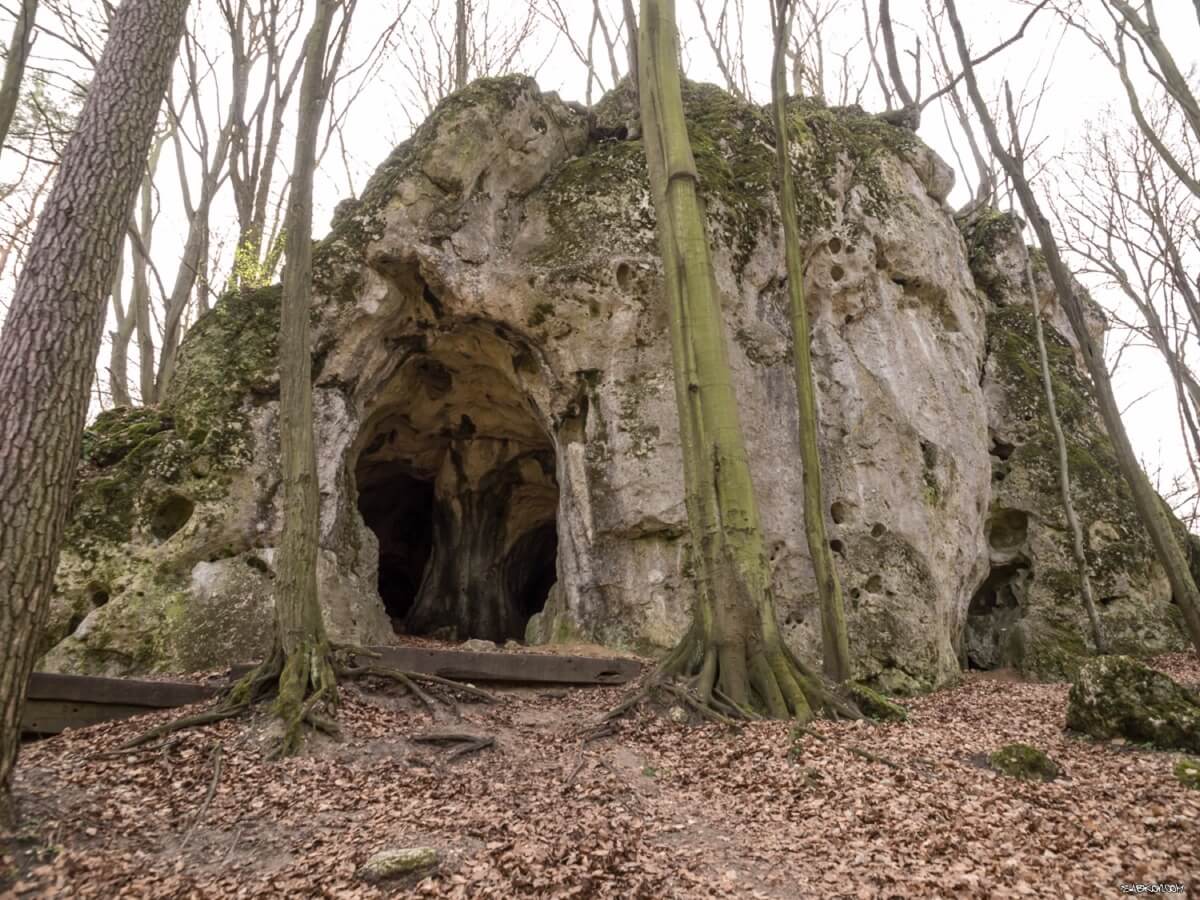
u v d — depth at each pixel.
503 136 13.57
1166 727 7.54
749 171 14.09
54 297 5.91
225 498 11.33
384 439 15.61
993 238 19.38
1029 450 16.02
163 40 7.33
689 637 9.14
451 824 5.75
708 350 9.55
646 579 11.98
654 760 7.30
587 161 14.16
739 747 7.37
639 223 13.17
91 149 6.54
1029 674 14.09
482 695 8.92
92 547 11.02
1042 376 16.84
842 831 5.60
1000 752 6.94
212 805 6.08
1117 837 5.38
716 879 5.02
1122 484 15.94
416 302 13.20
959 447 14.09
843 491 12.59
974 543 14.02
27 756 6.82
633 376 12.73
